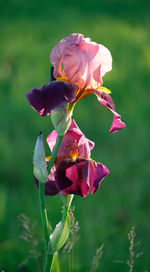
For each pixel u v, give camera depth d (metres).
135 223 3.68
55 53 1.96
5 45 10.45
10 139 5.87
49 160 2.12
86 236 3.39
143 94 7.46
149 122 6.40
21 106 6.79
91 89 2.01
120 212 4.14
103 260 2.96
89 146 2.22
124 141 5.89
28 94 1.83
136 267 2.79
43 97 1.85
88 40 2.03
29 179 4.89
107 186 4.69
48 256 2.01
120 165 5.12
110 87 7.61
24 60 9.32
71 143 2.04
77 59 1.95
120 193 4.50
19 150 5.50
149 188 4.52
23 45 10.40
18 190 4.50
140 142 5.71
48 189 2.04
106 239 3.31
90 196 4.35
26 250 3.04
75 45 1.94
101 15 14.06
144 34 11.92
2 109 6.78
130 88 7.64
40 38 11.15
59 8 15.12
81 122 6.42
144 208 4.29
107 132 6.14
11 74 8.48
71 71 1.95
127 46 10.43
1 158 5.27
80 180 1.95
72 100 1.85
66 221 2.00
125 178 4.88
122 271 2.82
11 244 3.10
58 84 1.89
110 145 5.82
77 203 4.09
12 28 12.29
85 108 6.91
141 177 4.75
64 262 2.92
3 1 16.09
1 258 2.98
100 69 1.99
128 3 15.89
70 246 2.39
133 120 6.48
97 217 3.91
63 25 12.36
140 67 8.83
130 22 13.45
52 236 2.00
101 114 6.75
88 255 3.05
